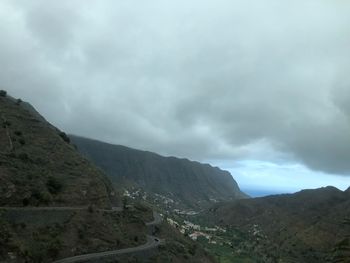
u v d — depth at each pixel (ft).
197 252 483.51
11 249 233.76
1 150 361.92
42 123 465.88
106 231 345.92
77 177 388.78
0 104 450.71
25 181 328.29
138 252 343.26
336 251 328.29
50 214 311.06
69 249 289.33
